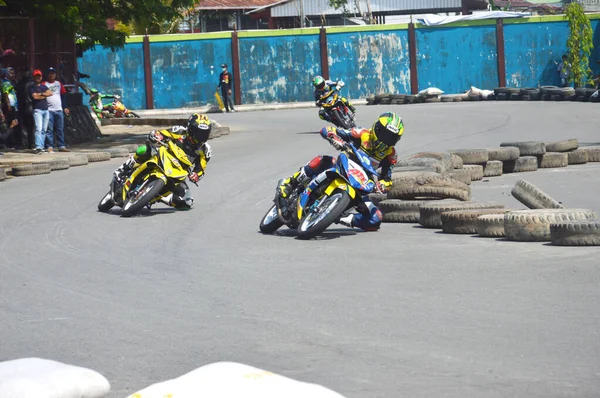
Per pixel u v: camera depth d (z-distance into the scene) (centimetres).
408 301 908
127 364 729
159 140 1566
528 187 1442
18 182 2139
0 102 2884
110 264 1159
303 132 3500
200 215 1595
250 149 2820
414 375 674
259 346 766
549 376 660
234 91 6069
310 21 7512
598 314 826
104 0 3186
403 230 1397
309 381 666
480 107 4753
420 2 7300
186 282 1038
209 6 7312
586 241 1159
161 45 5959
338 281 1017
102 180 2133
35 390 429
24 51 3119
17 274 1106
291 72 6122
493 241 1252
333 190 1299
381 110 4900
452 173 1838
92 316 892
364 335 789
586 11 7431
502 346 740
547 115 3897
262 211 1631
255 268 1109
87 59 5881
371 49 6159
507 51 6209
